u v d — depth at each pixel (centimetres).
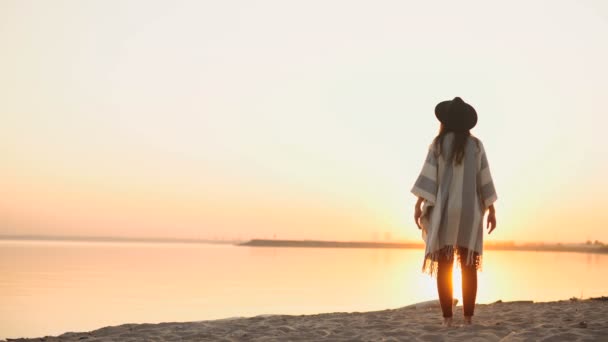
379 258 8988
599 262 7644
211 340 470
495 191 475
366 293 2191
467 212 464
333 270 4394
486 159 479
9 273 3522
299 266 5156
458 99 482
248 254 10675
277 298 1953
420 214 485
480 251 470
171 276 3334
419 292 2245
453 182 469
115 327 620
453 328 457
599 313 584
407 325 504
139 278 3125
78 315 1466
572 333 389
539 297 1828
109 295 2067
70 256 7106
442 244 467
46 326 1263
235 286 2550
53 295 2066
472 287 475
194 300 1877
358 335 448
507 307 754
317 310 1536
